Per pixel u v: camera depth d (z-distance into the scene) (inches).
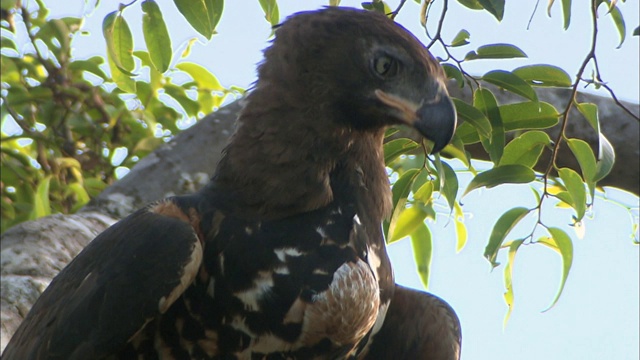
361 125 431.5
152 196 509.4
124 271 403.9
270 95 429.4
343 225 419.8
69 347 404.5
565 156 582.6
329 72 429.1
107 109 649.0
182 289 401.4
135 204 508.1
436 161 433.1
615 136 587.2
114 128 652.1
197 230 412.2
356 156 431.8
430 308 464.1
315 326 405.7
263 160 421.1
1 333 439.5
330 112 427.8
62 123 646.5
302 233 413.1
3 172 638.5
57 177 623.5
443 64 438.9
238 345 407.5
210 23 418.6
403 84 427.8
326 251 412.2
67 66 642.2
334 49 430.3
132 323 401.4
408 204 516.1
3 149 642.2
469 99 555.5
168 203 422.0
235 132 429.4
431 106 425.1
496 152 442.6
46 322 414.0
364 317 411.2
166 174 515.2
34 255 462.6
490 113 444.5
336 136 427.2
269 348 407.5
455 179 445.7
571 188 447.5
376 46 429.1
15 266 459.2
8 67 653.3
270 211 414.3
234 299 405.4
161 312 401.7
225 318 406.0
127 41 434.3
